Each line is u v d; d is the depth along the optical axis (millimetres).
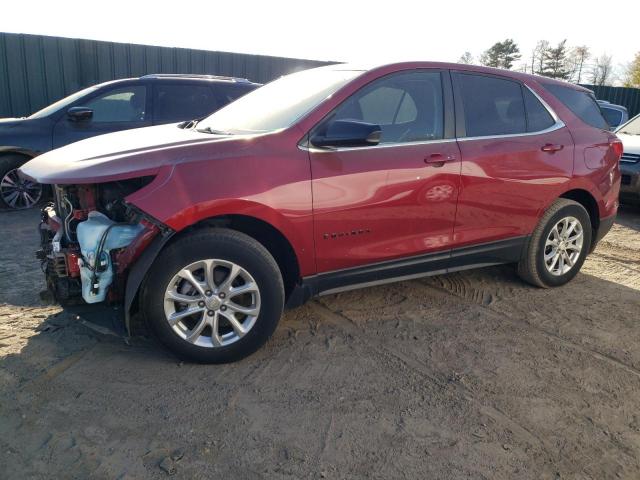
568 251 4688
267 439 2561
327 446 2529
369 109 3578
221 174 3043
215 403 2832
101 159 3033
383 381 3100
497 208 4078
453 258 4008
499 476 2379
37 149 6754
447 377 3168
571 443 2621
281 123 3467
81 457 2393
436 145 3764
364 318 3936
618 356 3506
